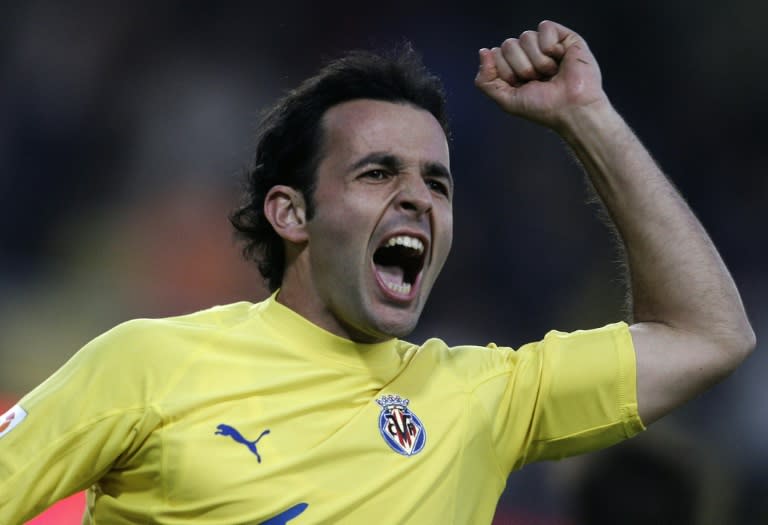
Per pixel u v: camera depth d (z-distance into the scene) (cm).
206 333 875
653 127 4016
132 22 4138
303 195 929
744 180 3878
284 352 884
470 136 3888
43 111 4059
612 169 968
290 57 4191
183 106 4122
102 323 3691
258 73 4181
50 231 3956
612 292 3550
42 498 809
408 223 891
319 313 920
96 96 4094
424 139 906
